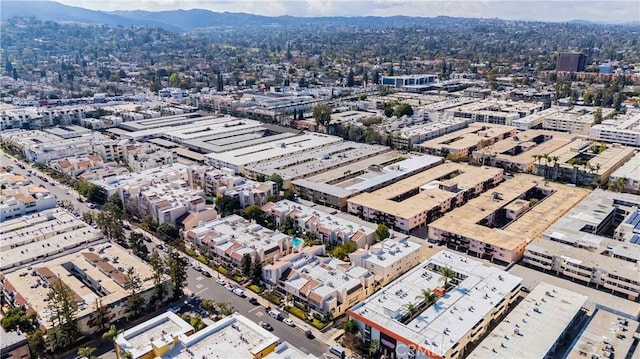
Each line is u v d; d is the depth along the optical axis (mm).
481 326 135250
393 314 136875
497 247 178250
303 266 167375
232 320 133625
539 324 132875
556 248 174250
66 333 133500
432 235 197500
